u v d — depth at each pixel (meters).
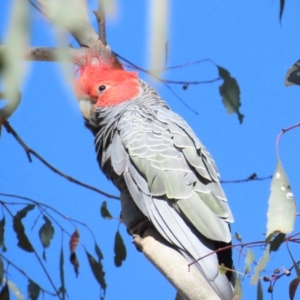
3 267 8.84
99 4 3.07
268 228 5.64
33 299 8.82
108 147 8.43
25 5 3.04
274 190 5.78
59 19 3.10
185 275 6.14
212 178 7.60
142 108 8.40
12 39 3.04
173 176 7.55
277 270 5.85
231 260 7.07
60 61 3.09
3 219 9.09
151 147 7.81
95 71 8.76
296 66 7.33
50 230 9.06
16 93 3.22
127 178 7.84
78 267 8.94
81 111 8.80
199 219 7.22
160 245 6.60
